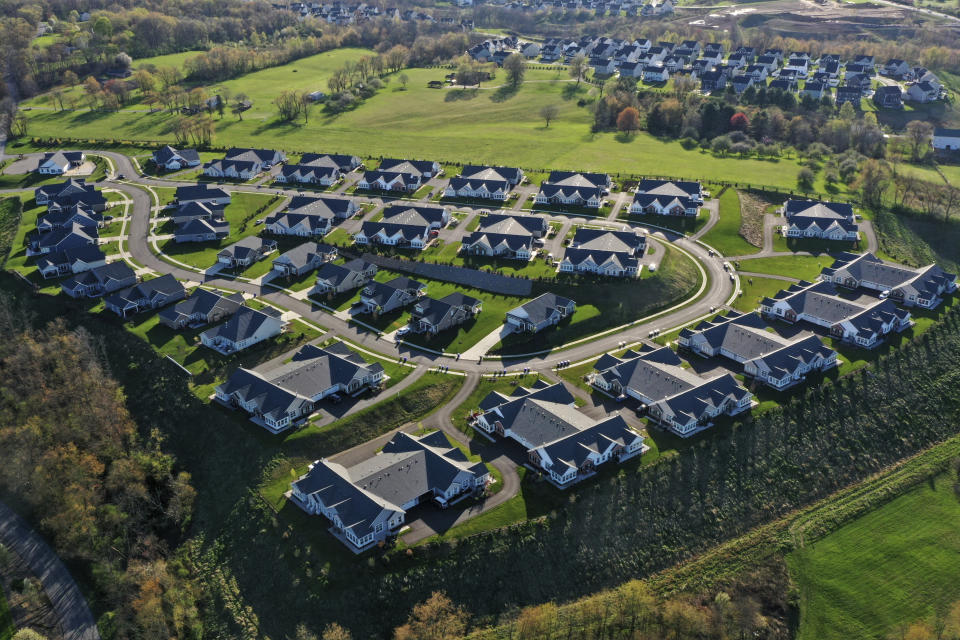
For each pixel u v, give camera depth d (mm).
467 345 180250
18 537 139375
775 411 155250
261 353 175125
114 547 135375
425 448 139000
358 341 181375
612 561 128000
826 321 186375
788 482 144250
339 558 121875
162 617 121125
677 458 142500
